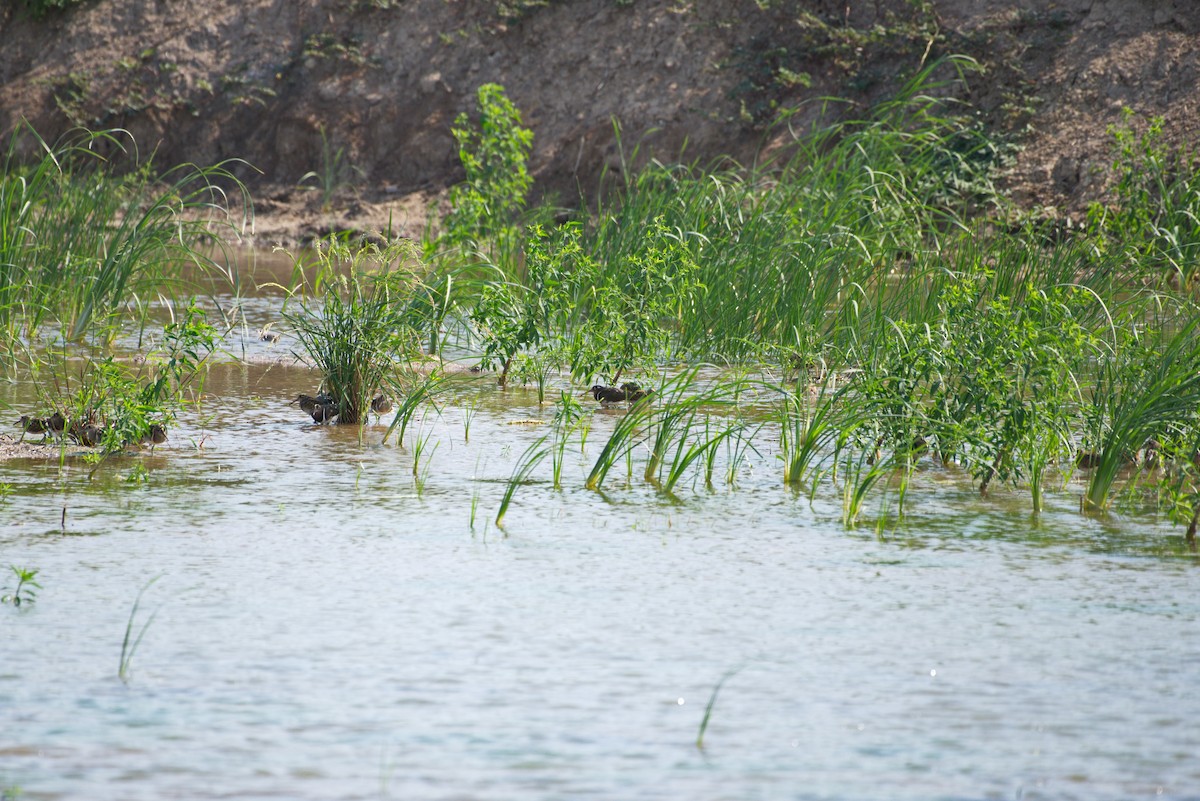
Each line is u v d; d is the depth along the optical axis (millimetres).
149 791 11266
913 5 70562
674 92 72812
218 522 19922
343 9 81312
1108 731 12719
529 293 34938
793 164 46219
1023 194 59969
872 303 36625
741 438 25797
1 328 36125
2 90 81312
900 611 16234
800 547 19094
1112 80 64125
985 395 23703
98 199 44906
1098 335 29531
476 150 75250
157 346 36219
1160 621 15930
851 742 12406
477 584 17094
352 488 22266
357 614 15828
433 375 29266
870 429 24406
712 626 15586
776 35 73312
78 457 24188
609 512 20984
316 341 29047
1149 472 24328
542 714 12953
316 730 12531
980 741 12469
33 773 11578
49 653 14414
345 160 76500
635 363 34188
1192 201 47594
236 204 74812
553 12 77938
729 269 37562
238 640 14883
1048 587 17297
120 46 82125
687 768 11820
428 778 11555
